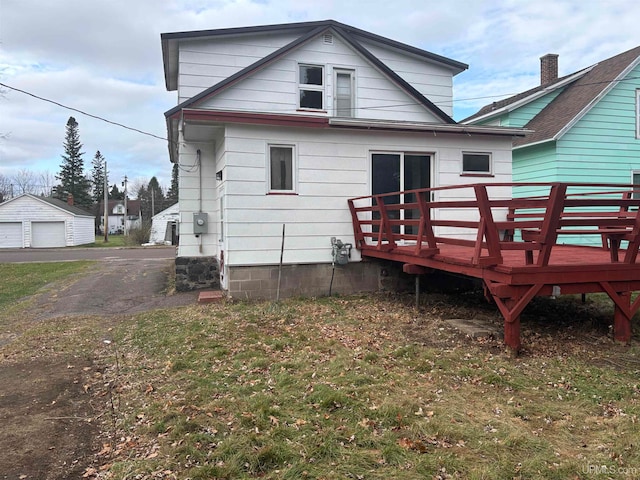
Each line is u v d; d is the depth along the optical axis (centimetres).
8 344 578
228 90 993
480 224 503
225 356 493
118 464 282
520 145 1301
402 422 328
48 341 586
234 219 815
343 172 878
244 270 822
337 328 609
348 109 1080
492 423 329
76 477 273
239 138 812
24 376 455
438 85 1284
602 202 496
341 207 880
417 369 443
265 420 332
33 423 347
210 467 273
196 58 1070
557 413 346
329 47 1059
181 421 333
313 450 289
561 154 1232
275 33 1105
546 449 292
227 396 380
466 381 413
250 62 1098
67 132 5856
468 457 282
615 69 1309
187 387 405
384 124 859
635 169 1300
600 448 294
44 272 1412
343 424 326
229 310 732
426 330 592
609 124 1269
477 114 1672
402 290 903
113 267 1515
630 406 357
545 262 491
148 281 1126
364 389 387
